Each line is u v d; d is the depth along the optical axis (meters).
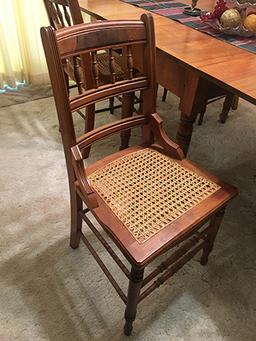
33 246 1.34
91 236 1.38
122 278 1.25
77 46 0.83
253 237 1.44
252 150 1.96
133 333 1.09
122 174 1.04
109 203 0.94
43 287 1.20
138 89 1.03
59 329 1.09
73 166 0.94
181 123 1.26
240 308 1.18
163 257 1.31
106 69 1.63
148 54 0.98
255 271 1.30
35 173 1.69
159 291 1.21
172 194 0.98
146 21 0.93
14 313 1.12
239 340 1.09
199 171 1.06
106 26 0.87
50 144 1.89
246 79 0.97
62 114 0.86
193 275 1.27
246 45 1.22
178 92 1.20
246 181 1.74
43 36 0.75
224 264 1.32
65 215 1.47
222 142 2.01
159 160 1.10
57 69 0.79
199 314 1.15
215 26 1.35
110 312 1.14
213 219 1.09
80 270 1.26
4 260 1.28
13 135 1.95
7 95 2.34
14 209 1.48
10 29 2.17
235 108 2.31
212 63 1.06
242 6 1.29
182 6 1.67
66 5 1.27
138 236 0.86
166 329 1.11
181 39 1.25
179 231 0.88
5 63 2.25
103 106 2.25
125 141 1.76
